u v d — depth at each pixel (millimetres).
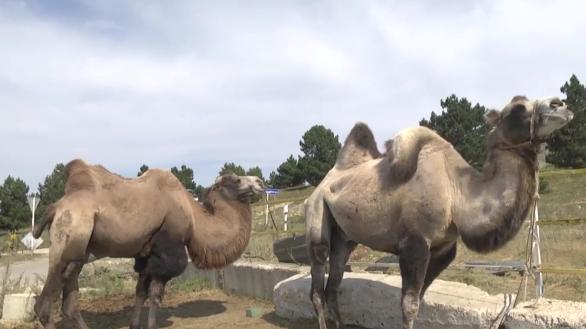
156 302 7738
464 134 27734
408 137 5875
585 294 7879
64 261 7098
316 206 7082
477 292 6664
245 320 8898
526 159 5117
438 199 5539
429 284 6203
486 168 5367
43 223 7438
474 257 11922
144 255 7891
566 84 37031
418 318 6594
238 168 49719
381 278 7688
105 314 9867
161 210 7746
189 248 8242
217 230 8289
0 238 41094
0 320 9328
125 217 7441
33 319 9242
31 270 19906
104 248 7570
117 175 7902
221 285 11734
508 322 5609
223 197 8539
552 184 29516
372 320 7316
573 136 31281
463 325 6082
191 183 58188
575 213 16953
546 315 5285
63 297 7441
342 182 6746
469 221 5316
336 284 7328
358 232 6438
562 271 5922
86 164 7762
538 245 6148
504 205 5090
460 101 28750
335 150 49281
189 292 11633
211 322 8961
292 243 10961
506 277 9336
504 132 5203
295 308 8508
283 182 49375
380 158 6734
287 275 9773
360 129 7188
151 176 7988
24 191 46594
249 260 12219
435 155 5754
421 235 5648
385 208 6000
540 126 4914
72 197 7301
